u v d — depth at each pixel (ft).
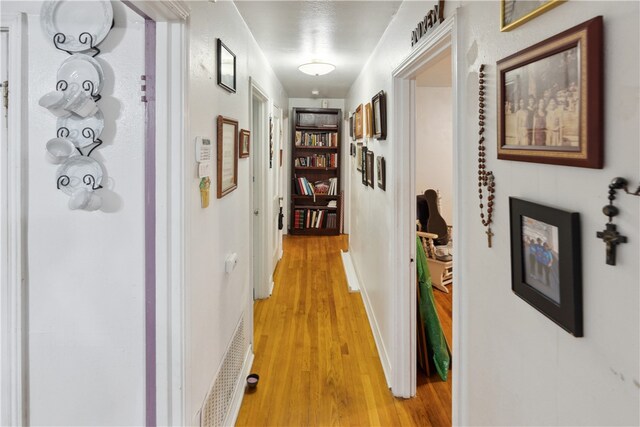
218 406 5.92
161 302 4.31
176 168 4.20
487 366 3.73
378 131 8.99
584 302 2.34
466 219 4.13
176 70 4.13
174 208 4.24
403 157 7.39
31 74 4.21
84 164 4.18
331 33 8.68
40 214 4.30
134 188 4.25
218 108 5.72
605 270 2.15
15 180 4.24
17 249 4.29
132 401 4.47
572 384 2.46
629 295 1.97
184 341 4.37
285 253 18.63
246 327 8.37
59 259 4.33
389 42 8.05
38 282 4.34
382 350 8.91
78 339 4.41
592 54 2.15
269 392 7.78
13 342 4.33
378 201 9.53
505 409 3.38
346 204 22.66
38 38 4.19
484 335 3.78
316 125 21.94
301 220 22.56
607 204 2.12
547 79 2.59
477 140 3.83
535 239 2.80
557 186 2.57
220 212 5.93
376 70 9.86
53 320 4.38
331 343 9.87
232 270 6.70
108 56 4.15
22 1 4.15
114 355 4.42
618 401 2.07
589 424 2.31
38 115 4.24
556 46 2.45
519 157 2.96
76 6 4.05
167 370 4.37
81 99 3.97
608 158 2.10
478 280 3.89
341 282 14.67
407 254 7.49
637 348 1.93
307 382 8.13
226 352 6.43
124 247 4.31
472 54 3.89
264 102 12.01
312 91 18.79
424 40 5.22
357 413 7.12
